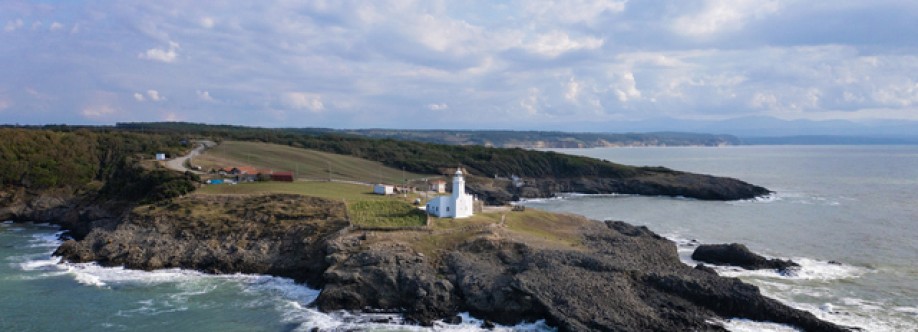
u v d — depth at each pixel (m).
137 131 194.12
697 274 62.28
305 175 130.38
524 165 191.25
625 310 53.75
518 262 65.06
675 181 170.12
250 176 108.75
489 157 195.00
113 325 54.75
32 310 58.16
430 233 71.88
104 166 130.38
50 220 108.38
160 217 81.69
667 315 53.41
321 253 70.06
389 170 167.12
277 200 87.69
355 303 58.78
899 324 53.59
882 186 172.75
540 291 56.88
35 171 116.31
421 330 53.94
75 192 117.25
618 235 81.00
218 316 57.16
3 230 99.94
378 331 53.66
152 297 62.44
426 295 58.31
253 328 54.25
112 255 75.19
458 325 55.06
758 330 51.94
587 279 59.31
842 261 76.44
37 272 70.94
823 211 122.44
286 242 74.38
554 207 138.75
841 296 61.75
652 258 70.56
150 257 73.94
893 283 66.25
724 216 119.44
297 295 63.41
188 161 123.94
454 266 63.44
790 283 66.62
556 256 65.25
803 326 52.53
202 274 70.50
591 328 50.94
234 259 72.25
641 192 170.25
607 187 175.00
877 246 85.12
